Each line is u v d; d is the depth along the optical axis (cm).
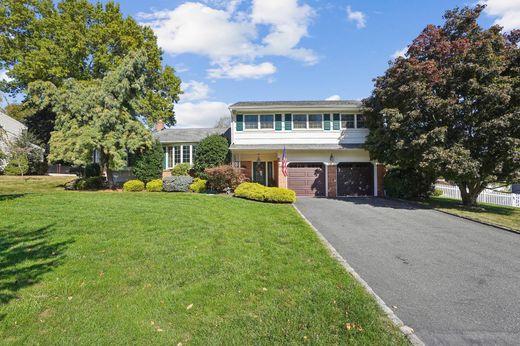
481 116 1316
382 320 413
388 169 1959
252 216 1134
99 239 715
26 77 2536
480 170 1377
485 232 965
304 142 2045
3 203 1150
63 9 2659
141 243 699
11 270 526
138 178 2041
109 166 1950
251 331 373
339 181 2055
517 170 1352
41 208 1055
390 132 1539
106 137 1828
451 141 1390
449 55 1430
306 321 398
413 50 1548
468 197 1527
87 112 1847
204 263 595
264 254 680
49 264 558
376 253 748
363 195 2042
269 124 2050
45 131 3225
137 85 1977
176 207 1182
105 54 2698
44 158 3075
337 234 937
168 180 1888
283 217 1153
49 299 434
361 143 2044
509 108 1297
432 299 496
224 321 395
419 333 395
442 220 1150
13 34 2625
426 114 1441
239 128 2042
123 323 379
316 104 2064
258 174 2292
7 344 332
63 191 1748
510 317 437
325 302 452
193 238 760
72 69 2686
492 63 1307
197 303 439
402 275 604
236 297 462
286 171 1983
